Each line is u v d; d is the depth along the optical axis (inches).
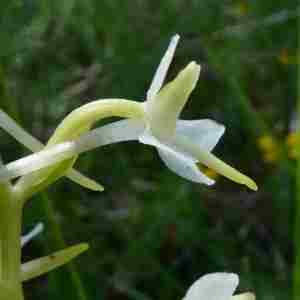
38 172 3.8
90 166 8.5
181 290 7.7
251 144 9.1
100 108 3.8
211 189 8.8
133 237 8.1
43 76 9.0
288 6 10.0
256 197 8.8
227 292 4.1
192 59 9.6
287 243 8.3
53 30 9.0
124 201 8.5
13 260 3.8
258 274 7.8
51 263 3.9
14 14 8.6
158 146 3.7
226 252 8.1
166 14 9.5
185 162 3.7
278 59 9.9
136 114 3.8
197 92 9.6
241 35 9.6
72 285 6.0
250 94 9.8
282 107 9.7
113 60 9.0
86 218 8.1
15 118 6.0
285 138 9.3
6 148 8.0
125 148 8.8
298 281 5.7
